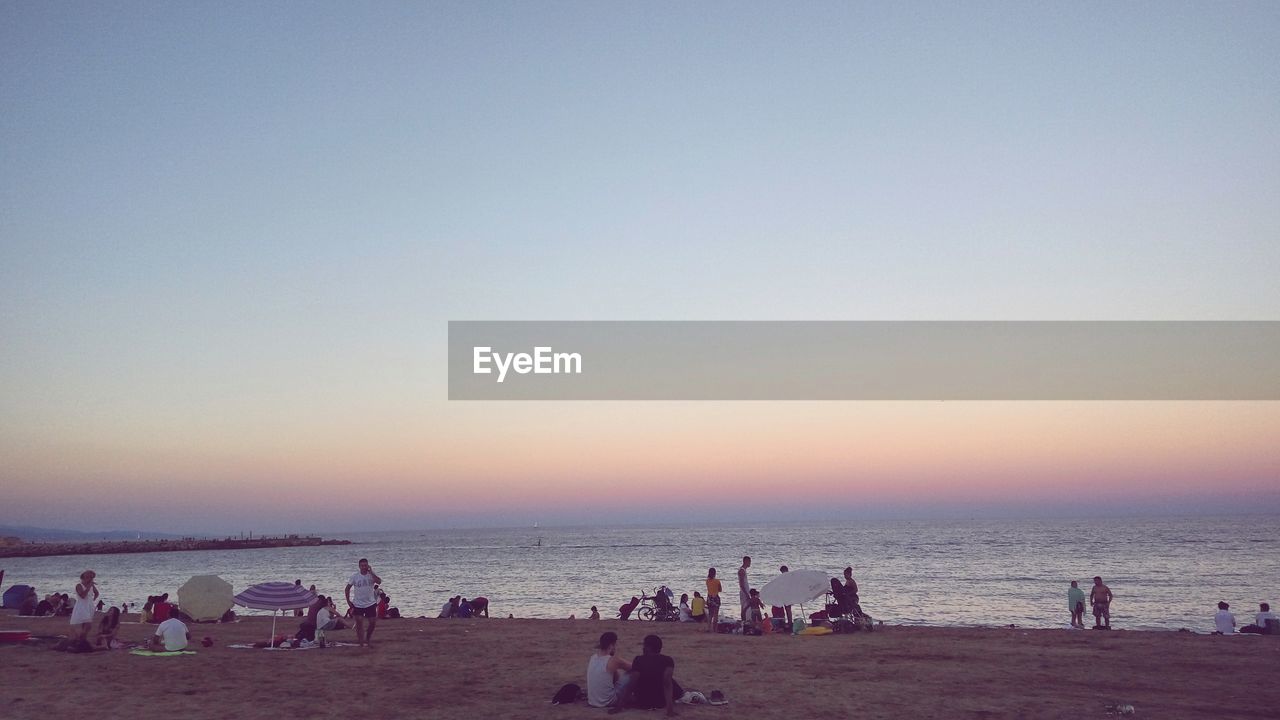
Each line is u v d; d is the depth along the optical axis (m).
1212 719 10.65
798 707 11.52
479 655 16.89
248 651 17.16
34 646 17.00
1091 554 90.31
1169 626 32.50
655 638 11.66
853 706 11.59
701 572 77.62
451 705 11.67
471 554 143.25
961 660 15.97
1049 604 41.41
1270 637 19.44
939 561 83.94
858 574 65.94
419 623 25.11
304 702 11.75
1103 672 14.41
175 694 12.17
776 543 155.00
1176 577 56.66
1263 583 51.34
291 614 31.56
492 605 47.25
